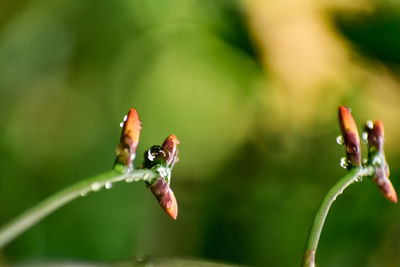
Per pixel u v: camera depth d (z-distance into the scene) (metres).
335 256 0.66
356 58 0.64
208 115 0.74
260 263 0.69
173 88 0.75
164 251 0.73
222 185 0.73
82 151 0.81
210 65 0.73
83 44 0.80
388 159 0.65
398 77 0.65
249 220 0.71
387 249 0.66
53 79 0.81
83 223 0.72
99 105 0.81
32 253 0.68
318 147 0.68
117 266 0.26
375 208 0.65
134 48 0.78
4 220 0.75
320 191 0.69
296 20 0.62
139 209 0.74
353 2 0.62
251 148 0.72
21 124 0.79
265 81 0.69
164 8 0.75
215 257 0.71
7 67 0.78
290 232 0.69
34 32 0.78
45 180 0.79
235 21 0.70
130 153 0.20
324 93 0.65
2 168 0.77
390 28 0.64
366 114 0.66
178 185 0.74
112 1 0.78
